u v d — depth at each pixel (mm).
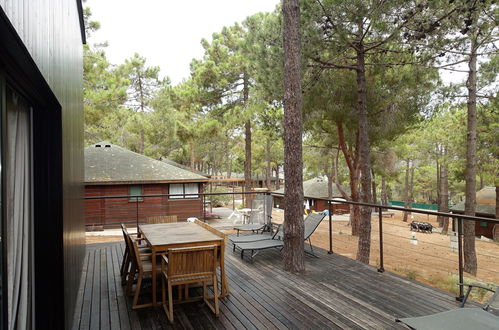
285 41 4766
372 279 4270
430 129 18453
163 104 21625
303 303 3520
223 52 15211
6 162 1671
